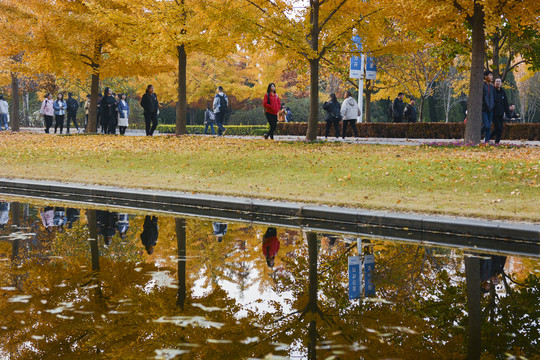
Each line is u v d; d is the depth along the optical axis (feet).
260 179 35.76
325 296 14.71
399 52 60.85
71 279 16.05
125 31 65.36
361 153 45.96
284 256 19.48
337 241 21.99
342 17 60.80
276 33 52.95
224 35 56.80
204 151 50.14
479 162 36.35
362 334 11.77
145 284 15.61
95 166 44.37
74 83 117.70
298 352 10.68
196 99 141.59
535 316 13.00
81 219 26.81
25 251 19.72
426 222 23.38
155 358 10.30
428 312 13.35
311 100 58.95
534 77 173.27
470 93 49.52
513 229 21.49
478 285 15.74
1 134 78.38
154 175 39.24
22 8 70.69
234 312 13.23
